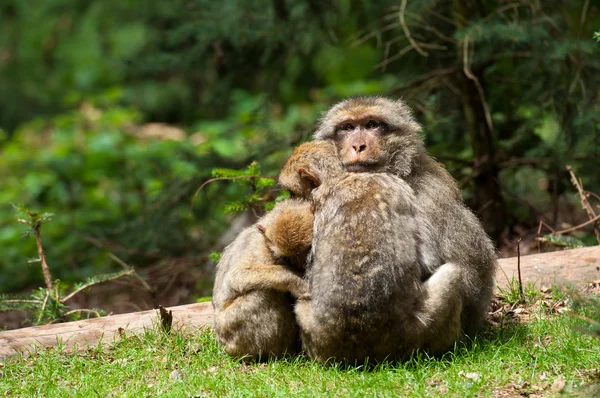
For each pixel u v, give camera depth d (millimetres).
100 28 30109
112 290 16672
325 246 8180
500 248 15086
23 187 23109
